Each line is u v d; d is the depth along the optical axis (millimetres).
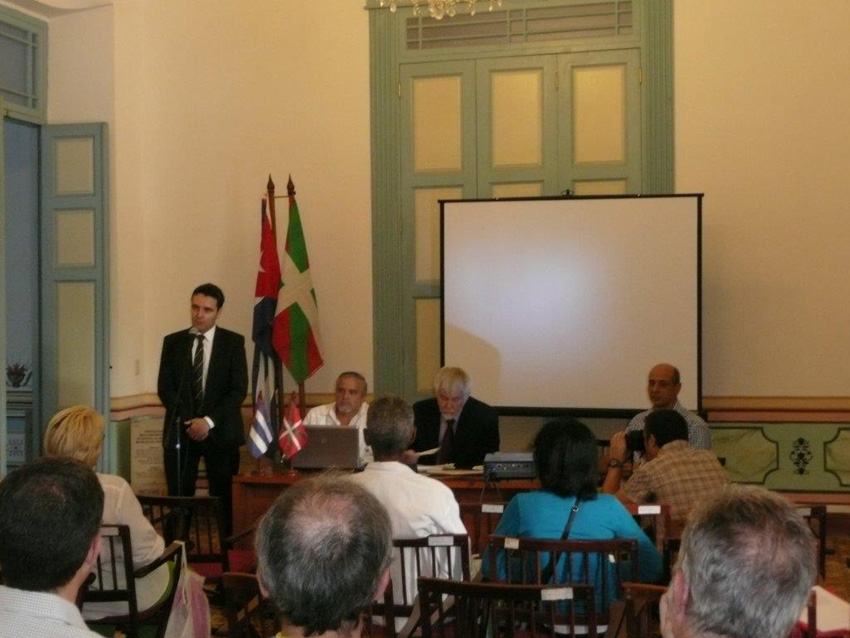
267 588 1330
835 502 5688
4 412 5449
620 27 5938
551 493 2846
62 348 6203
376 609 2846
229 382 5426
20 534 1639
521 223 5793
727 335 5793
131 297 6438
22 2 6020
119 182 6324
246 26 6418
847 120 5652
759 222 5750
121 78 6332
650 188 5875
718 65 5785
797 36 5699
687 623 1249
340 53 6309
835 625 2037
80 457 2881
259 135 6410
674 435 3686
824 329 5691
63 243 6203
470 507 3934
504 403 5805
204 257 6488
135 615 2932
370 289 6281
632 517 3146
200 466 6465
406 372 6234
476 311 5844
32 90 6238
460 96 6164
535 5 6051
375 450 2982
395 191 6234
